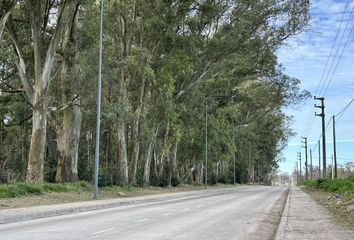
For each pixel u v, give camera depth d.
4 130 51.78
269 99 72.94
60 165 36.91
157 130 50.41
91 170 42.72
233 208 25.72
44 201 26.20
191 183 75.38
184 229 14.95
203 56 48.81
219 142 69.06
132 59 38.88
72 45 35.16
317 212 21.72
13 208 21.88
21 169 46.47
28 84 33.16
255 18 48.44
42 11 36.06
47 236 12.75
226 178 99.19
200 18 46.44
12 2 29.00
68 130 36.72
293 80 65.81
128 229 14.68
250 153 109.31
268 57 53.84
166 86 44.22
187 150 66.06
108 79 36.62
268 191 59.25
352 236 12.42
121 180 44.03
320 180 59.28
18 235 13.04
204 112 65.44
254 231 14.80
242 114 85.31
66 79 34.22
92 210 23.78
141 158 54.69
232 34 47.88
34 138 32.03
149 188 49.31
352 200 24.86
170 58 43.72
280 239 11.90
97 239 12.16
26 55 36.53
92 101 34.56
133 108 47.16
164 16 42.81
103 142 59.06
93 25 35.38
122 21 42.19
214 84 60.50
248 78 61.31
